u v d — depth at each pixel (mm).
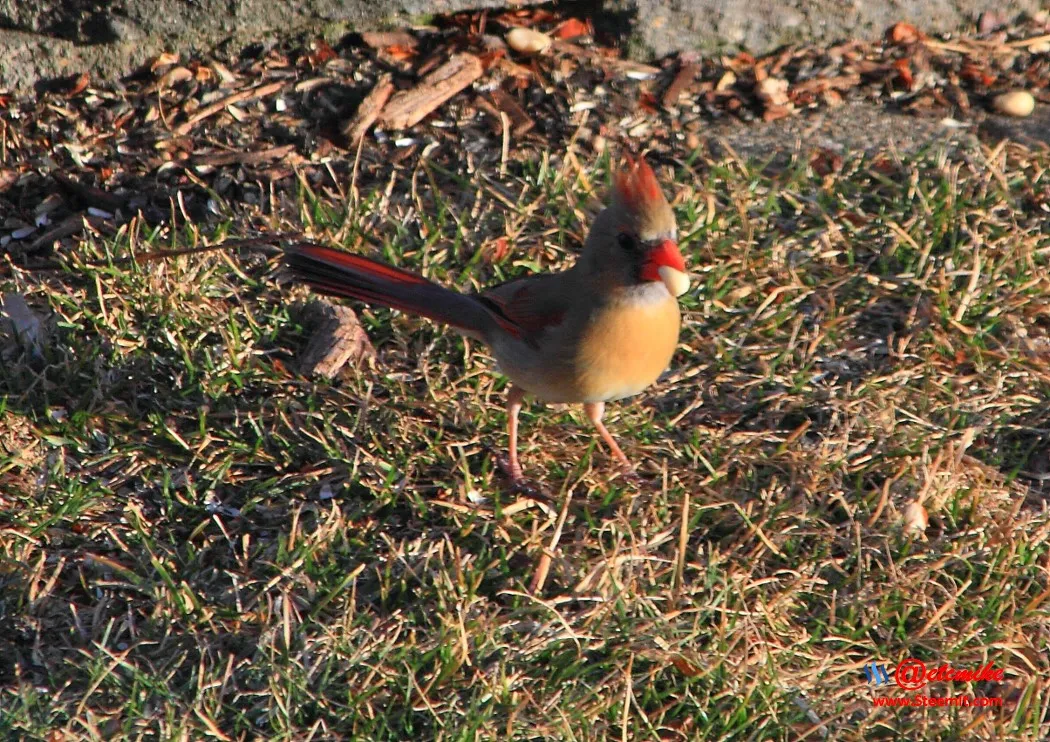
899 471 8602
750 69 12828
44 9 11609
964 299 9891
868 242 10719
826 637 7590
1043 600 7746
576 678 7203
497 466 8844
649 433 9023
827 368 9609
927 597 7762
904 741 7012
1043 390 9375
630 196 7594
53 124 11633
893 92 12719
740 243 10570
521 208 10883
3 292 9930
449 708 7000
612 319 7809
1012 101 12430
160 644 7387
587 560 8039
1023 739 6934
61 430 8867
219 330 9766
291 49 12367
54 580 7734
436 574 7840
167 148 11500
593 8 12758
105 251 10344
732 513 8359
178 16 11844
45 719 6863
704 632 7512
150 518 8312
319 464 8766
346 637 7344
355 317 9867
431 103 11992
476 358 9648
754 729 6992
